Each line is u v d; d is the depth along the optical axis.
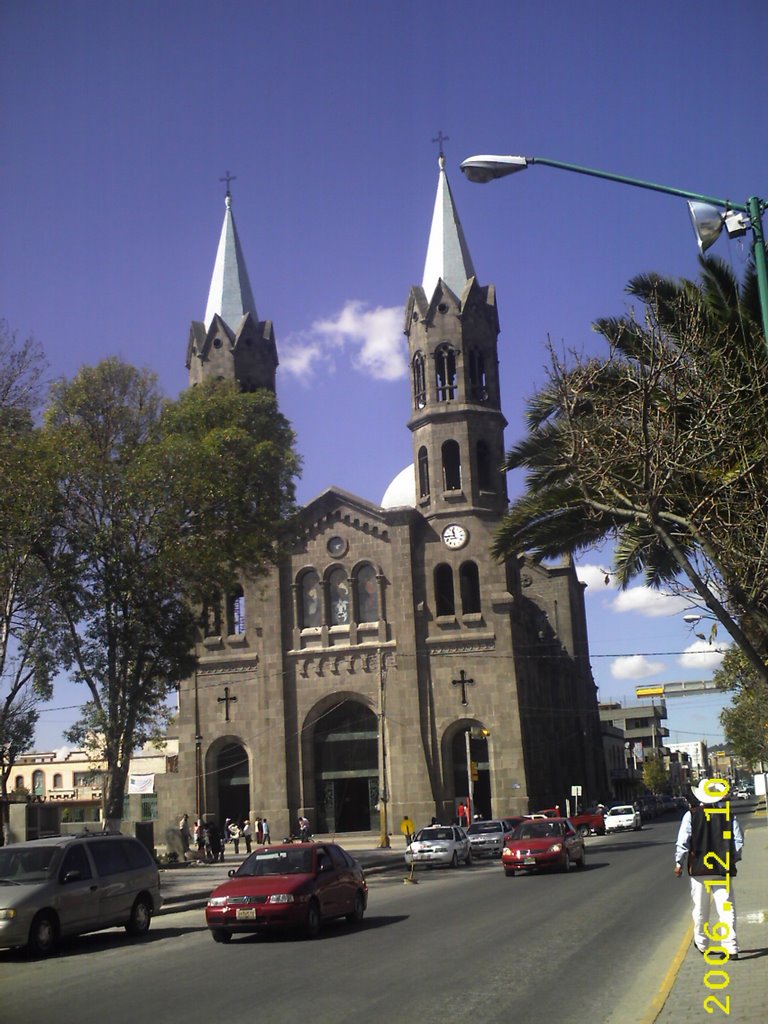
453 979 14.99
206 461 37.59
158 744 40.59
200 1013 13.46
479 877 36.50
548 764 78.06
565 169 16.45
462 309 74.38
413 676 69.12
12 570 35.03
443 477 72.25
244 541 39.62
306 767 69.88
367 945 19.20
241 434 39.16
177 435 38.25
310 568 72.25
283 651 71.19
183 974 16.98
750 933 17.06
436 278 75.69
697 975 13.80
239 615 73.62
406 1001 13.54
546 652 82.94
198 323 77.00
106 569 36.47
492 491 72.62
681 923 19.95
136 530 37.34
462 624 69.69
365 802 71.38
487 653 68.94
